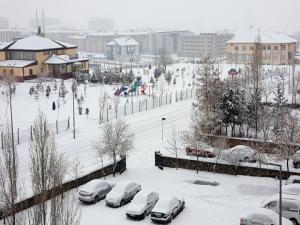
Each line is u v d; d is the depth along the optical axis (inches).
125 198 1566.2
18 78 4185.5
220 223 1408.7
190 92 3865.7
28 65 4237.2
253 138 2325.3
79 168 1878.7
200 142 1990.7
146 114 3053.6
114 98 3073.3
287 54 5689.0
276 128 2272.4
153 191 1542.8
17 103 3289.9
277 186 1711.4
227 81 2721.5
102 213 1487.5
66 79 4431.6
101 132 2549.2
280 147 1904.5
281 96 2736.2
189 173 1887.3
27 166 1914.4
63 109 3115.2
